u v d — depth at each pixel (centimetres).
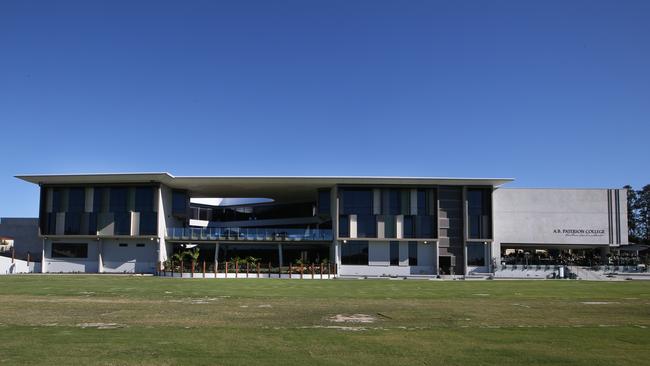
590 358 1116
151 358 1101
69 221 5797
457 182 5700
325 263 5641
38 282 3794
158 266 5541
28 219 7044
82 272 5800
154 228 5728
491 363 1071
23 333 1412
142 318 1753
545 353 1166
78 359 1088
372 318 1780
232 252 6606
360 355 1141
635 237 10275
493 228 5794
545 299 2577
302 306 2175
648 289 3400
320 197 6044
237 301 2389
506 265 5750
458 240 5788
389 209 5753
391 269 5725
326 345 1252
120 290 3025
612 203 6284
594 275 5656
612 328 1544
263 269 5472
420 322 1681
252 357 1115
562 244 6316
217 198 7869
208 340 1311
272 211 7625
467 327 1564
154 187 5759
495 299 2564
